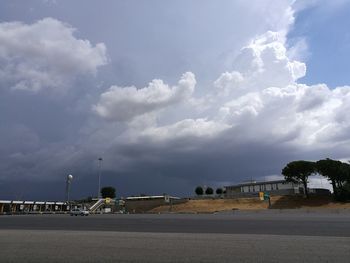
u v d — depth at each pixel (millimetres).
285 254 13320
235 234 21562
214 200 117625
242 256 12914
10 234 21609
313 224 31172
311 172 111375
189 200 119375
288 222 34938
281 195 116750
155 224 33469
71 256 12961
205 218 48000
